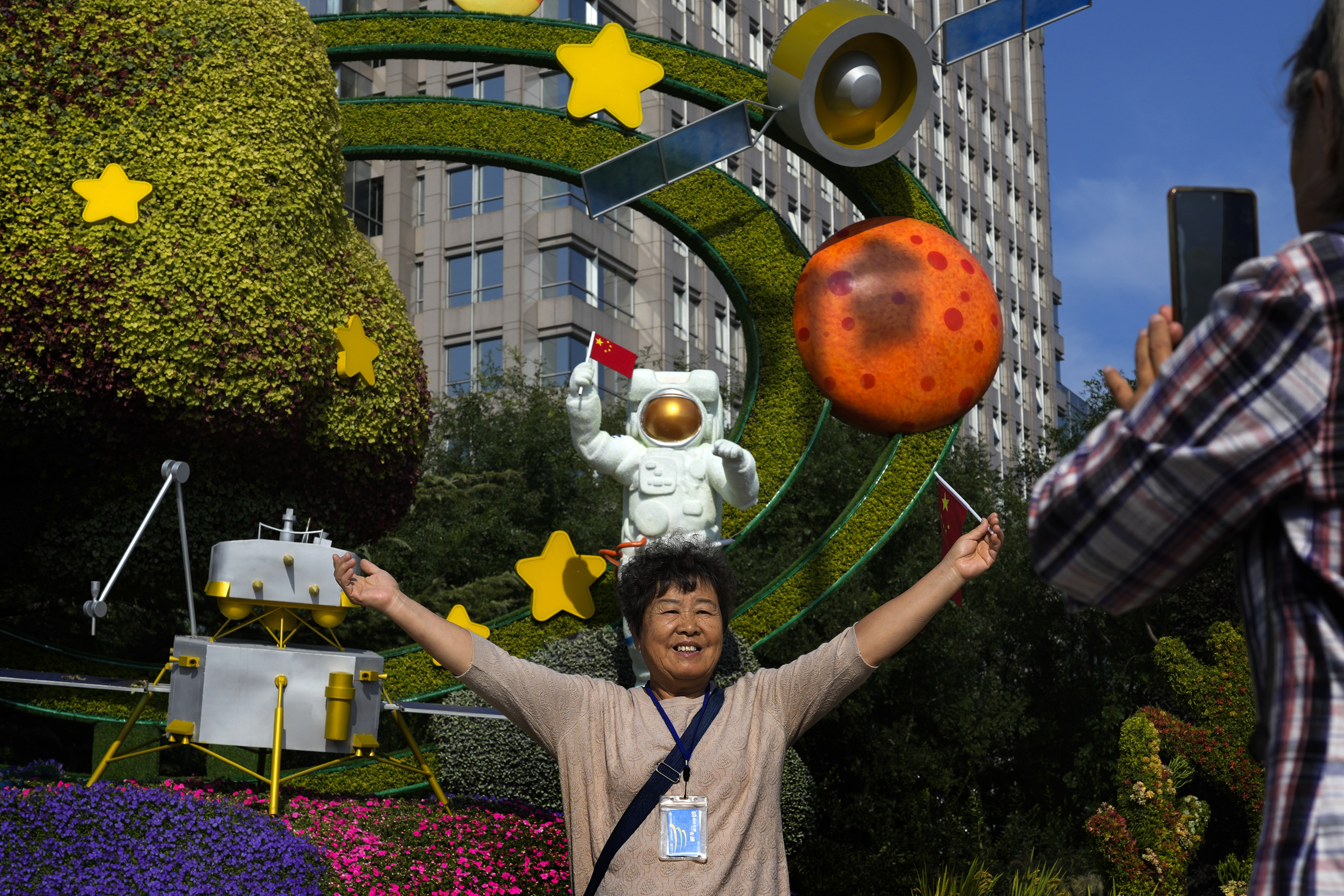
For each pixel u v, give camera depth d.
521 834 6.97
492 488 19.14
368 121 10.71
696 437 8.45
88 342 7.76
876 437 17.73
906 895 11.09
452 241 34.28
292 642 13.61
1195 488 1.36
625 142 10.59
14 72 7.95
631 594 2.99
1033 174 53.09
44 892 4.62
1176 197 1.81
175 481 7.06
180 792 6.22
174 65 8.34
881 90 8.34
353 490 9.48
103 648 13.60
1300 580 1.35
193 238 8.02
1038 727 16.44
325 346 8.72
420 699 9.79
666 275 34.66
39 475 8.52
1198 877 10.95
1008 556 17.72
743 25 38.50
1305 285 1.33
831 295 7.55
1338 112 1.47
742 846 2.61
